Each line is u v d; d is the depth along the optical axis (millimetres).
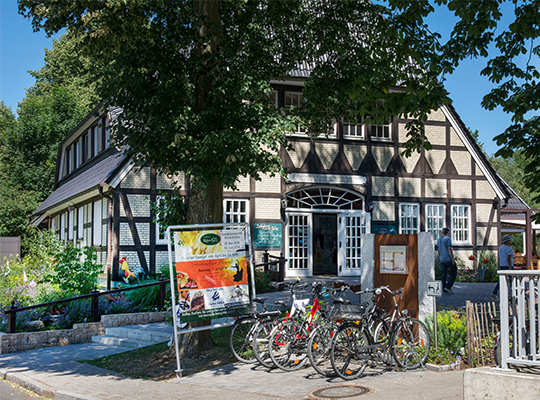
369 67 10555
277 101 18594
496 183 21156
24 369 8984
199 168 7895
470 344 7074
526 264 23844
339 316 6969
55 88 37000
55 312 12414
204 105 8711
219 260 8320
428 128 20562
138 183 16906
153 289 13375
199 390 6723
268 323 7832
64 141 28141
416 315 7816
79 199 20047
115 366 8867
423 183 20297
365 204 19656
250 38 9242
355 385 6297
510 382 4828
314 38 10773
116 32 8445
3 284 14586
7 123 38656
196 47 8797
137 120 8312
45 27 8797
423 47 10109
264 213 18500
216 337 9758
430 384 6117
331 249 20109
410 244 7980
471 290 15117
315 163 19109
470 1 9336
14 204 32625
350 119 11445
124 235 16656
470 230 20766
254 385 6738
